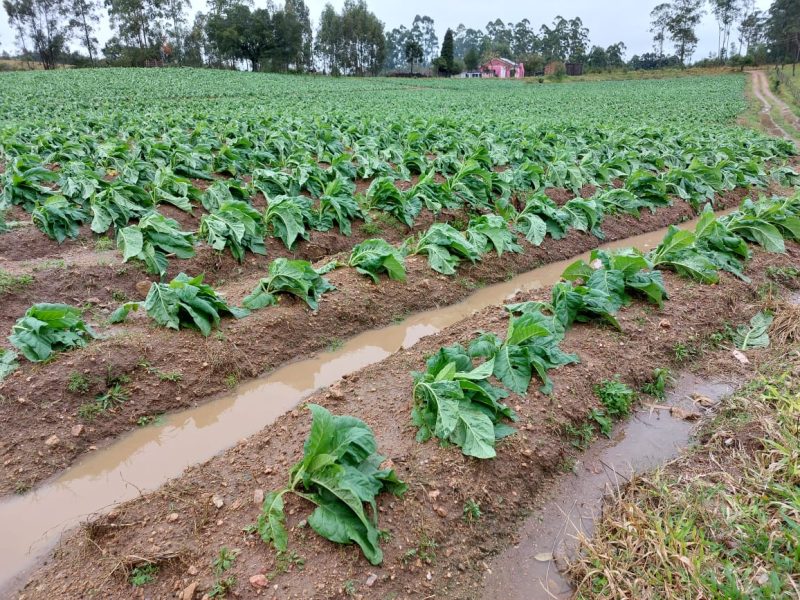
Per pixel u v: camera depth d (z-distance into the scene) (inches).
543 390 204.4
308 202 370.9
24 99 1154.7
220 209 336.5
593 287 263.6
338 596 132.6
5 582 148.4
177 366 227.5
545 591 145.8
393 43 6274.6
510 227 400.2
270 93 1749.5
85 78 1859.0
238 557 139.9
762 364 243.1
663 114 1282.0
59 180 398.6
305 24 3636.8
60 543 159.5
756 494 157.4
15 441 188.2
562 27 5004.9
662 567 137.9
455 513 159.2
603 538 154.1
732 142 774.5
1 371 202.8
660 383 228.5
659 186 496.7
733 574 131.2
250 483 164.9
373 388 211.2
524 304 258.4
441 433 174.4
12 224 339.6
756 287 314.5
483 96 1888.5
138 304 255.8
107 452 199.0
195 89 1701.5
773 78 2272.4
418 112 1143.6
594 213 422.6
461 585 145.7
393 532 147.8
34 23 3031.5
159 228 312.5
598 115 1233.4
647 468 187.5
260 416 224.1
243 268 327.3
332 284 294.8
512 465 177.0
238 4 3211.1
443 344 243.3
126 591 135.5
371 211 408.5
